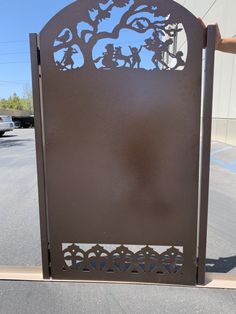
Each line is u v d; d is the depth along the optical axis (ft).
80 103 7.67
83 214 8.09
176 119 7.54
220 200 15.90
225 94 35.29
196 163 7.66
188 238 7.95
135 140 7.70
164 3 7.17
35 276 8.57
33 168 25.70
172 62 7.75
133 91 7.53
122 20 7.29
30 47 7.55
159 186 7.81
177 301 7.50
